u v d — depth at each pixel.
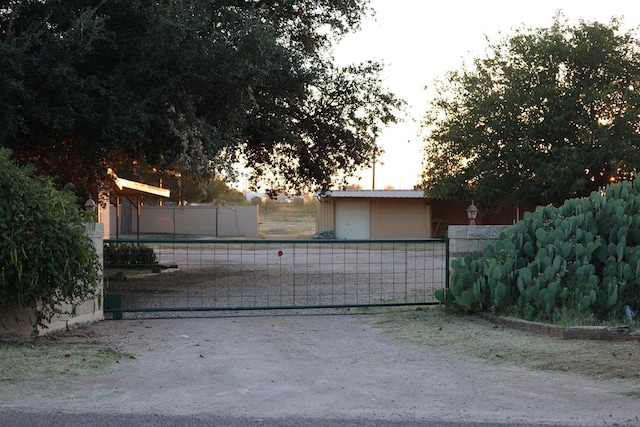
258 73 15.31
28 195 9.78
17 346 9.74
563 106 27.72
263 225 63.69
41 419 6.35
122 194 36.47
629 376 8.01
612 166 26.84
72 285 10.16
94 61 15.35
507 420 6.36
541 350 9.45
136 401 7.18
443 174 31.19
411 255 31.81
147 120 14.41
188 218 50.91
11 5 14.92
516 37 28.62
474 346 9.97
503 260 12.45
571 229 12.15
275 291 17.33
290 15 19.89
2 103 13.53
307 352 9.91
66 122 14.07
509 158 28.09
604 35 27.52
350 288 17.86
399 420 6.38
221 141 16.06
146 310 12.70
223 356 9.59
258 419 6.43
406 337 10.85
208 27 15.35
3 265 9.71
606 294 11.05
